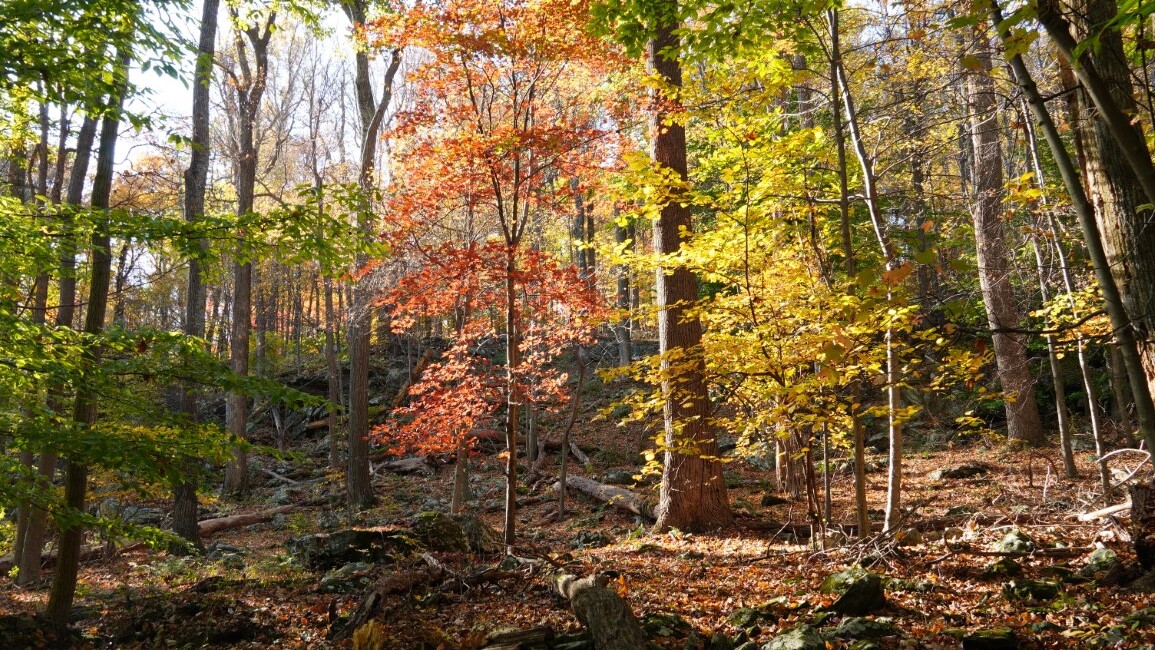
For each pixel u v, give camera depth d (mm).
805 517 12734
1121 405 11867
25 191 15484
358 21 17516
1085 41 3396
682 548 10562
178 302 30562
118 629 7855
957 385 19703
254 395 6977
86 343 6699
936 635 5438
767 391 8156
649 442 21922
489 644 5941
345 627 7156
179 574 12312
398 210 10430
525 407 24297
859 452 8133
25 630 7266
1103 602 5594
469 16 9625
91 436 6262
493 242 10438
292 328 41656
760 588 7422
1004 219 11969
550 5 9492
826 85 14602
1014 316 15453
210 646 7227
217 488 22172
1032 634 5262
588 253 23562
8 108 8445
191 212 15617
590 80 11305
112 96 6727
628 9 6949
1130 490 6668
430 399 11211
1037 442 16922
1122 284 5648
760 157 8414
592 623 5863
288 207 6832
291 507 20062
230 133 26609
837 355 5766
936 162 13156
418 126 10352
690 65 7371
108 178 8445
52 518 6824
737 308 8672
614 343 30234
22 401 6648
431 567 8781
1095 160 5820
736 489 16719
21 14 6023
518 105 11172
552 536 14023
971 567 6988
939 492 13648
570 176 10688
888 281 4359
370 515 18406
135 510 17641
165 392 19547
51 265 7188
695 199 8414
